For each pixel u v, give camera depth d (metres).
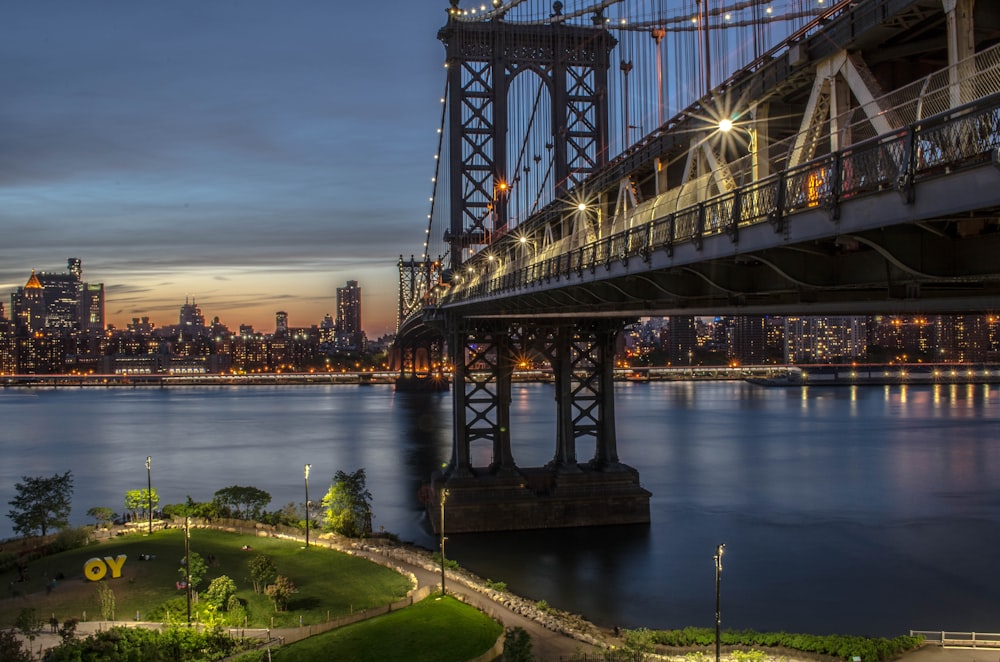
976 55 16.11
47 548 57.69
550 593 49.47
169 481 94.25
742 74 30.41
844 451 107.94
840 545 59.12
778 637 38.78
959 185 15.67
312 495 83.25
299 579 49.78
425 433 136.75
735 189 24.14
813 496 76.75
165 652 36.44
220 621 40.75
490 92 85.75
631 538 61.97
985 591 48.56
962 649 37.66
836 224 19.22
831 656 36.84
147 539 60.09
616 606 47.03
